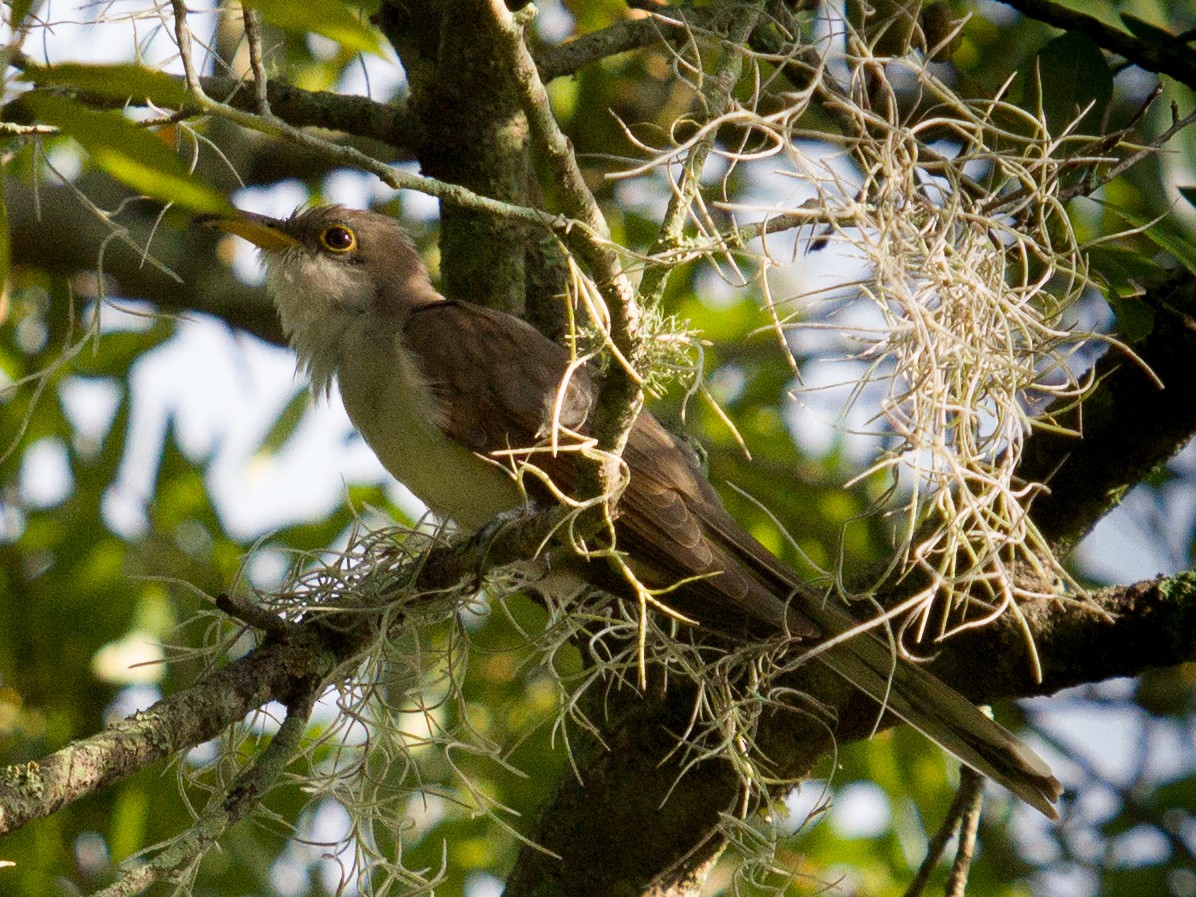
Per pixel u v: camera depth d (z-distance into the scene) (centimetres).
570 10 1186
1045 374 659
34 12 424
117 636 1104
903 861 1095
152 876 541
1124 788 1184
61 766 540
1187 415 769
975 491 718
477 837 1039
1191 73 814
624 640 778
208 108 511
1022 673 741
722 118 569
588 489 580
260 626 648
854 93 693
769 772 756
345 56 1155
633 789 780
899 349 625
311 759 696
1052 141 712
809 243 683
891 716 757
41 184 1245
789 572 758
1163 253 935
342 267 926
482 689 1093
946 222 641
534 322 905
